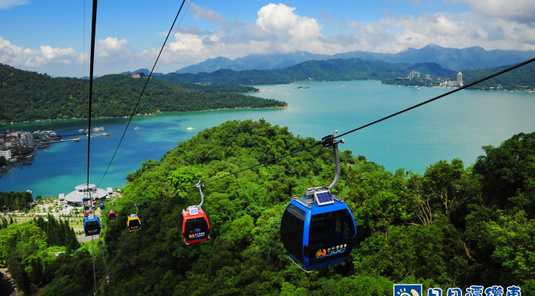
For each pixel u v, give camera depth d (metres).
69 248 106.00
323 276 45.59
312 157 150.75
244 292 46.41
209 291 49.22
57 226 110.94
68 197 175.25
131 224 45.59
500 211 38.09
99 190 182.88
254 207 71.75
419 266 37.94
